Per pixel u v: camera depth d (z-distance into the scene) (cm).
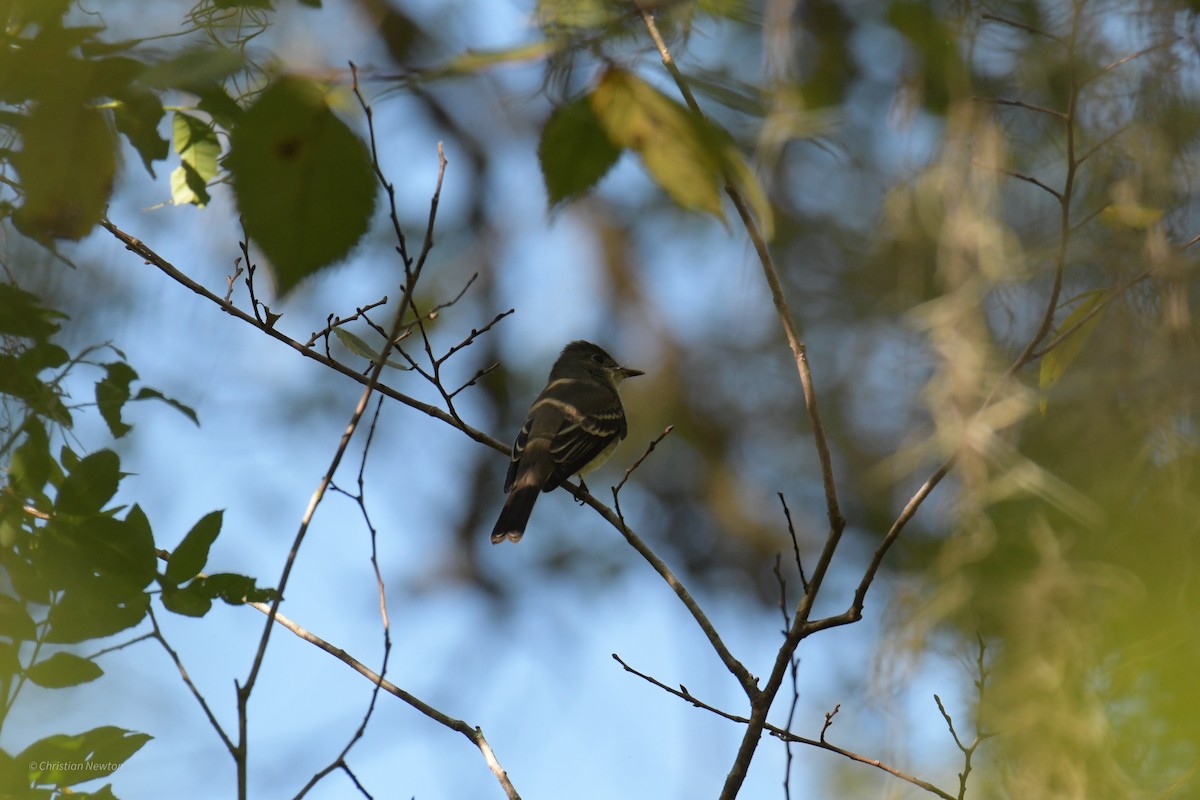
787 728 654
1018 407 908
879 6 432
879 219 1193
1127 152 791
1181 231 779
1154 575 597
